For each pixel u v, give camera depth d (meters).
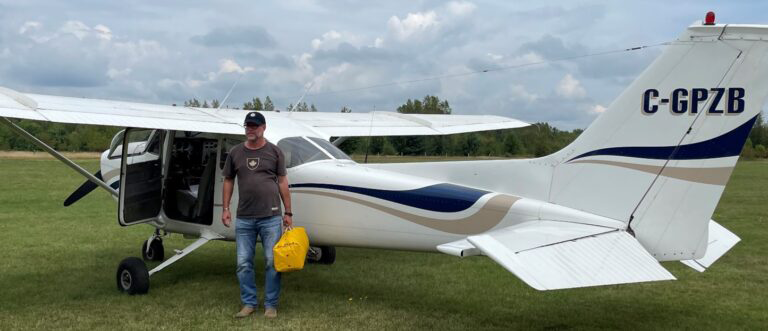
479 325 4.64
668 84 4.12
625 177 4.27
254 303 4.88
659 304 5.27
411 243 4.81
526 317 4.88
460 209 4.56
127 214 5.82
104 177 7.01
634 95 4.24
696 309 5.12
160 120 5.35
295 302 5.27
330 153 5.49
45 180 18.16
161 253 6.98
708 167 4.02
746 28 3.87
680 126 4.08
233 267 6.65
